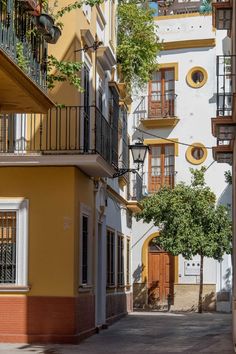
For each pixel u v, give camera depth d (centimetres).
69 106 2105
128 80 3216
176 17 3953
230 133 1914
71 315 2036
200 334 2397
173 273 3822
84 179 2236
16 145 2097
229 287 3719
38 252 2062
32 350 1883
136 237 3888
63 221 2066
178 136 3906
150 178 3938
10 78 1275
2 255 2070
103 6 2686
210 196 3525
